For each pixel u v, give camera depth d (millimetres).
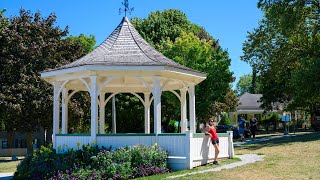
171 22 47125
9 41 28578
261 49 32438
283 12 28125
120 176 13305
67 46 32281
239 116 58625
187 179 11836
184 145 14461
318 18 29078
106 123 39031
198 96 34469
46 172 14102
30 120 29328
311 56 29734
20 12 31359
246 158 17031
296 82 27344
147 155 14117
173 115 38469
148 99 20203
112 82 18750
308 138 24578
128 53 16172
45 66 29703
